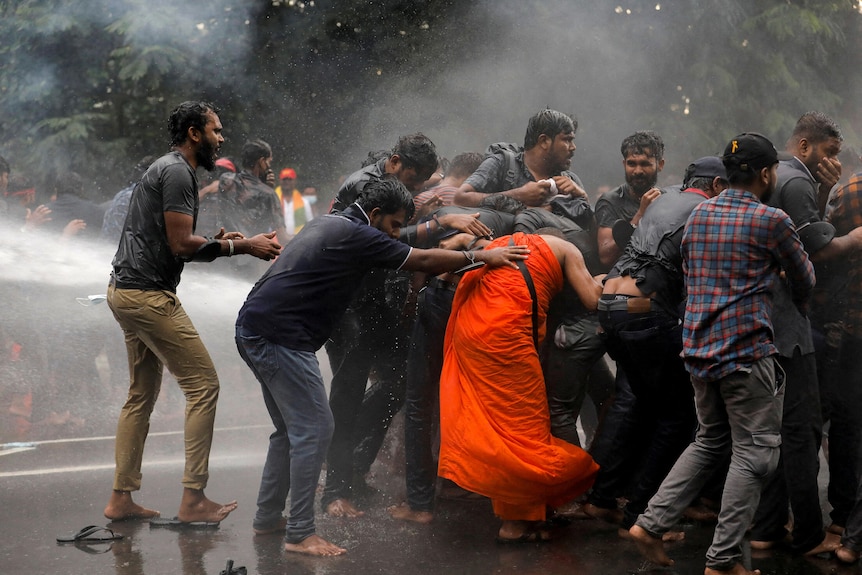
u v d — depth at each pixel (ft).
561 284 15.16
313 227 14.83
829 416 15.38
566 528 15.72
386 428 17.46
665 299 14.69
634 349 14.71
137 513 16.22
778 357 13.93
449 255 14.65
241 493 17.92
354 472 17.37
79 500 17.44
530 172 18.04
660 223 14.84
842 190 15.49
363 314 16.81
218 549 14.62
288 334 14.44
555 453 14.49
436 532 15.53
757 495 13.05
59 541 14.90
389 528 15.71
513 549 14.70
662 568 13.79
